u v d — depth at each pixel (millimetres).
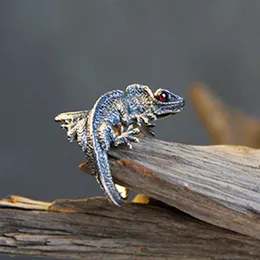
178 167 329
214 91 484
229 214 325
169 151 332
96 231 337
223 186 327
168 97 337
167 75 498
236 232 333
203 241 335
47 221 338
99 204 337
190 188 325
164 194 328
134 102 335
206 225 334
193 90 457
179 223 335
